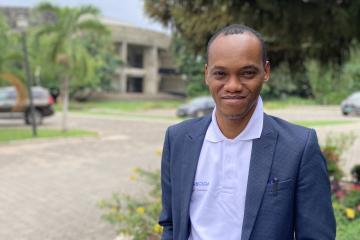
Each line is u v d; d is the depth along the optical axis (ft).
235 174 4.56
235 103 4.42
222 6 13.79
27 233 16.21
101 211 18.75
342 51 16.02
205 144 4.77
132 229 12.50
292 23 13.50
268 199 4.34
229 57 4.38
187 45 16.62
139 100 152.97
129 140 45.42
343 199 15.15
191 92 140.05
